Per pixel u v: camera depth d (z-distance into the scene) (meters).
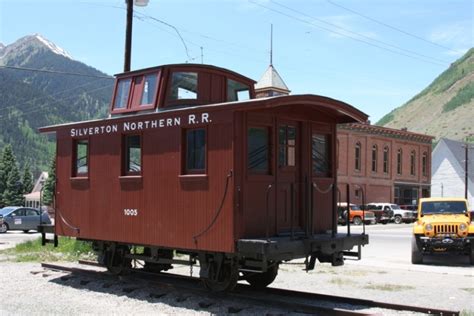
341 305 9.05
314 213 10.32
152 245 10.34
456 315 8.18
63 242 18.84
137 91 11.64
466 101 199.62
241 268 9.44
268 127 9.59
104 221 11.52
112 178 11.35
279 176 9.66
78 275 12.34
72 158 12.60
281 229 9.61
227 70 11.95
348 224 10.16
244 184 8.99
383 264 16.14
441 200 17.64
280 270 14.38
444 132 183.75
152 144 10.44
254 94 12.72
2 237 27.81
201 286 10.34
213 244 9.10
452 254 17.34
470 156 69.88
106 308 9.09
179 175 9.80
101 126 11.73
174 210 9.87
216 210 9.08
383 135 53.72
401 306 8.70
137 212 10.68
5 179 88.50
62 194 12.83
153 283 10.80
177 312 8.80
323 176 10.63
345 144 49.31
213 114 9.26
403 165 56.81
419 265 16.02
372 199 52.19
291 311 8.62
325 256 9.91
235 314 8.57
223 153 9.05
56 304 9.41
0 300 9.77
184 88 11.33
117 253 11.90
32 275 12.76
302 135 10.20
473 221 17.09
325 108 10.04
